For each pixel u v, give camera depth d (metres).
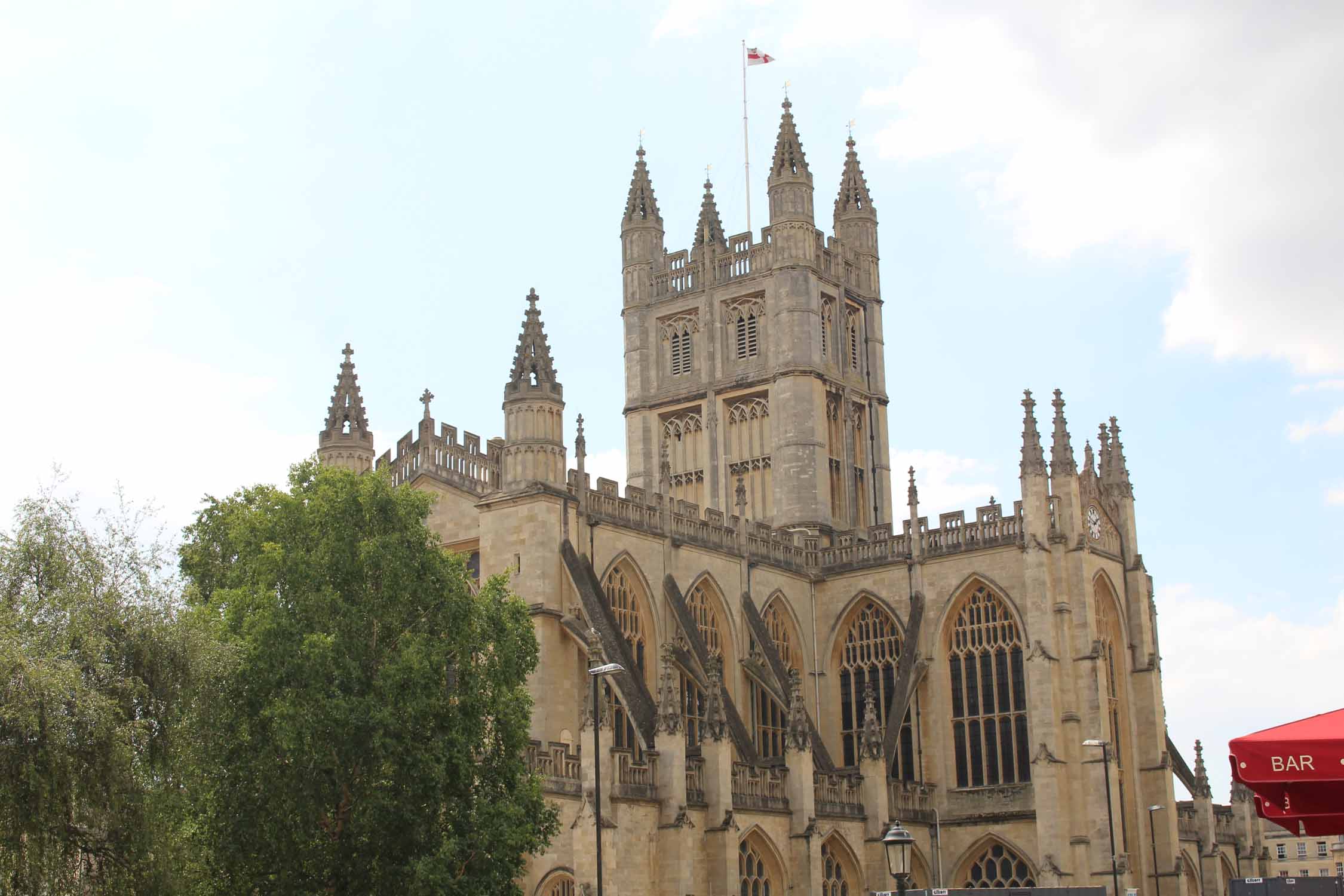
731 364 150.62
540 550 106.50
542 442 108.94
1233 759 41.50
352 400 111.69
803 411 144.62
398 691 72.75
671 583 118.75
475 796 76.62
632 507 117.38
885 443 156.75
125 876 65.19
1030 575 122.81
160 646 68.25
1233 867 146.50
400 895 71.00
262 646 72.50
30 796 61.94
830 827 111.12
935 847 123.94
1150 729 129.88
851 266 156.25
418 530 77.75
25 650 63.16
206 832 72.88
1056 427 126.56
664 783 97.44
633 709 101.94
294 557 75.19
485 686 78.00
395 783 72.38
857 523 150.88
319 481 78.75
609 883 91.06
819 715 133.25
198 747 70.94
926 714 128.12
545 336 111.44
